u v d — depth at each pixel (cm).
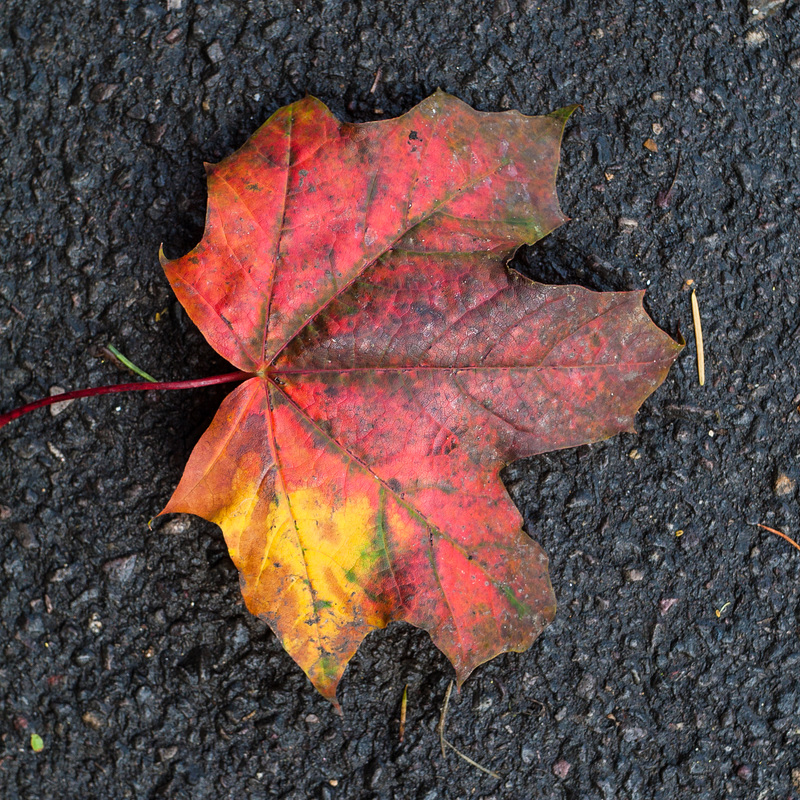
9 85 61
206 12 61
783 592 63
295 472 58
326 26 62
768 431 63
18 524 61
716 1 63
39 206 61
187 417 61
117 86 61
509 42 62
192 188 61
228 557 62
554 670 62
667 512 62
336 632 59
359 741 62
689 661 63
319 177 58
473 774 62
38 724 62
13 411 58
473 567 59
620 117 62
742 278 63
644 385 59
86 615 61
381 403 58
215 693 62
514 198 58
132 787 62
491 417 58
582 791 62
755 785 63
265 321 58
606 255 62
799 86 63
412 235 58
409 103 62
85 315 61
